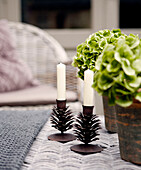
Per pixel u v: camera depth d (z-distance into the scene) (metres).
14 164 0.55
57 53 1.94
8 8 2.52
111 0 2.53
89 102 0.69
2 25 1.81
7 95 1.44
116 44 0.58
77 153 0.66
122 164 0.59
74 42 2.51
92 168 0.58
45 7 2.64
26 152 0.63
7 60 1.69
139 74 0.54
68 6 2.62
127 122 0.58
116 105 0.60
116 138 0.79
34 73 1.95
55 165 0.59
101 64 0.56
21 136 0.72
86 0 2.61
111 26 2.55
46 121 0.92
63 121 0.78
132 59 0.54
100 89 0.56
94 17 2.55
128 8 2.58
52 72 1.93
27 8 2.64
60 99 0.78
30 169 0.56
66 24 2.63
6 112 1.03
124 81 0.53
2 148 0.64
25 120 0.89
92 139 0.77
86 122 0.69
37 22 2.65
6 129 0.79
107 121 0.85
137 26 2.59
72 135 0.78
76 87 1.57
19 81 1.64
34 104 1.39
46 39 2.00
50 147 0.69
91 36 0.86
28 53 1.98
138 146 0.58
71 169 0.57
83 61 0.83
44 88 1.73
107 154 0.66
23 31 2.01
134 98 0.55
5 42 1.73
